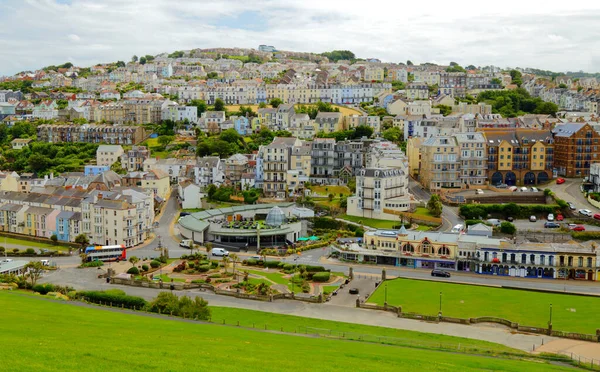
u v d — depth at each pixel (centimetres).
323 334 16438
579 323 18150
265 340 13725
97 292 19400
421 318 18700
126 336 12100
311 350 12681
